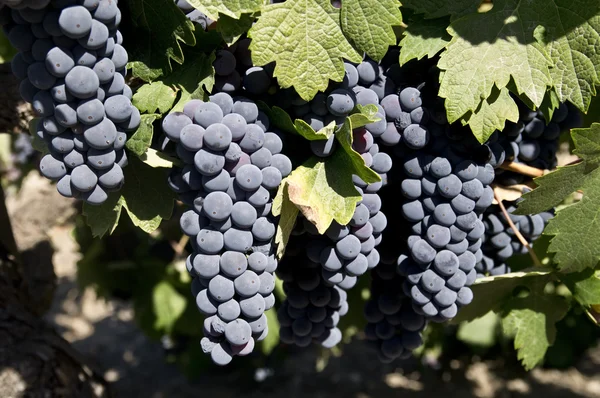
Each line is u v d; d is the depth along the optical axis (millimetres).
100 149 662
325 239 731
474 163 738
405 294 789
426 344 1787
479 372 3115
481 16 727
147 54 703
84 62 639
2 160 1964
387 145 741
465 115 723
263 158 681
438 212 741
